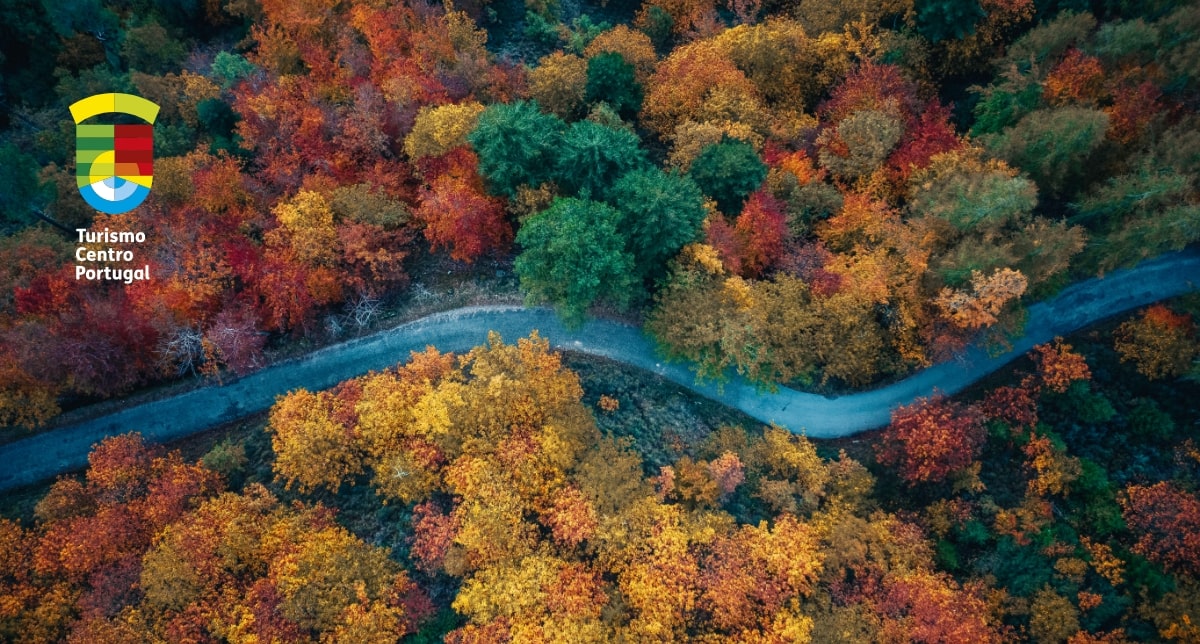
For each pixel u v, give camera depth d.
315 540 42.94
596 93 62.28
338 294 54.44
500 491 43.53
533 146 51.97
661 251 51.81
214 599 40.91
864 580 44.72
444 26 65.06
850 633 41.72
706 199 55.75
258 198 55.28
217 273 49.59
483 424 46.06
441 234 54.28
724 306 51.66
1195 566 44.53
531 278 50.47
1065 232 49.41
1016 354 56.72
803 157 60.31
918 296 51.94
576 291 48.59
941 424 49.34
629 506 45.12
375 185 55.28
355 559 42.31
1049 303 57.41
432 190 55.56
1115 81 55.38
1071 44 59.72
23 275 50.19
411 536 45.16
